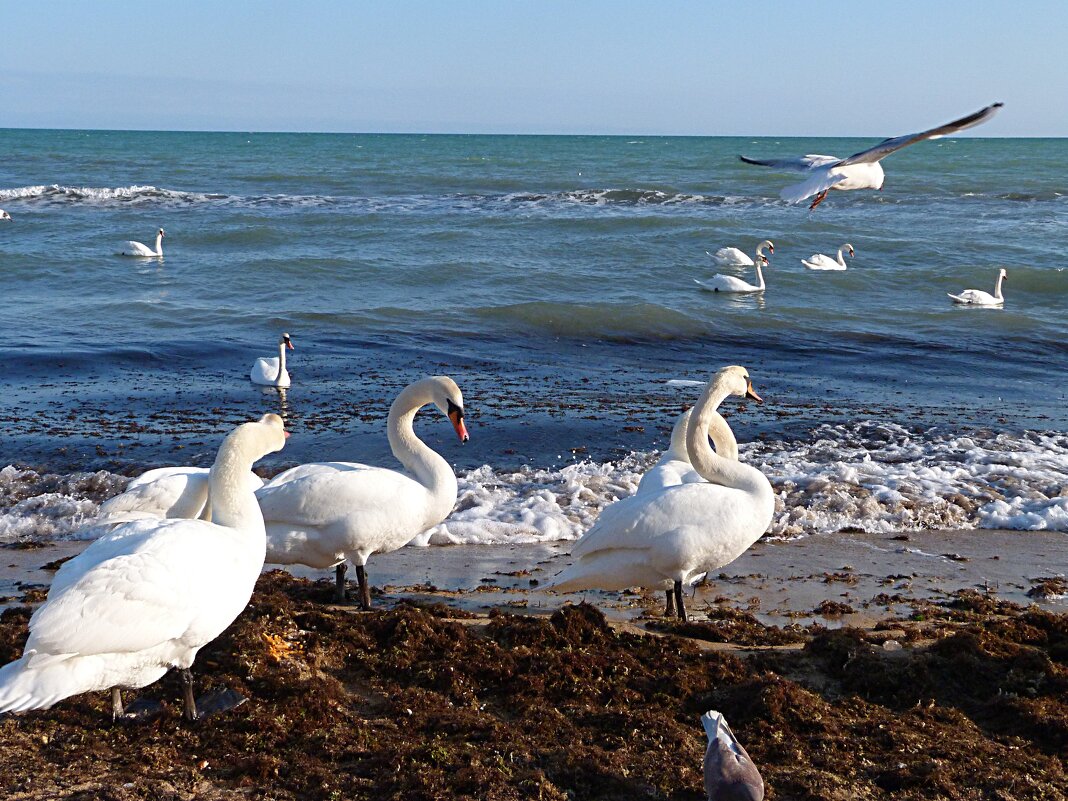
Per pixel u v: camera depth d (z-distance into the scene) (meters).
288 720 6.00
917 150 138.62
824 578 9.47
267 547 8.27
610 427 14.88
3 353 19.56
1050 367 20.59
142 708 6.14
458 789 5.28
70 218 42.81
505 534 10.76
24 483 12.08
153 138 184.50
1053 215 49.47
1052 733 6.06
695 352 21.92
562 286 30.02
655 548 7.86
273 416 7.05
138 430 14.44
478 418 15.30
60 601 5.18
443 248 35.88
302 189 61.38
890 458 13.48
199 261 32.28
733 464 8.35
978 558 10.12
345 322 23.84
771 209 51.78
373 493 8.26
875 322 25.17
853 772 5.62
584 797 5.34
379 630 7.18
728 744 4.95
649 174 76.38
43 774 5.42
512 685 6.49
